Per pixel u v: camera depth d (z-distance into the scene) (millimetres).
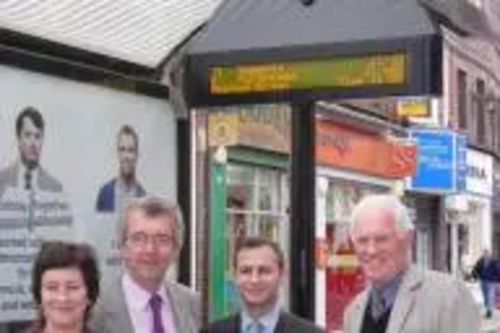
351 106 23312
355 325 6289
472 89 34125
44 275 5207
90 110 8875
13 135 8164
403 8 9156
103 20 9352
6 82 8109
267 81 9469
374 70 9172
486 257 31109
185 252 9914
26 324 8211
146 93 9461
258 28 9555
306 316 9781
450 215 31938
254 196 18797
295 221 9828
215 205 16906
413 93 9055
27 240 8258
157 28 9695
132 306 6035
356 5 9328
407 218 6152
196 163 15898
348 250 23234
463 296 6109
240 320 6285
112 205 9086
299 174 9758
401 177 26016
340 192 23391
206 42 9625
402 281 6133
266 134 18812
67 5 9039
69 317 5207
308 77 9359
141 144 9398
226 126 13242
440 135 27516
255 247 6137
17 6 8562
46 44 8812
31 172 8312
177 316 6164
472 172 33500
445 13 9508
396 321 6074
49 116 8477
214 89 9594
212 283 16797
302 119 9711
